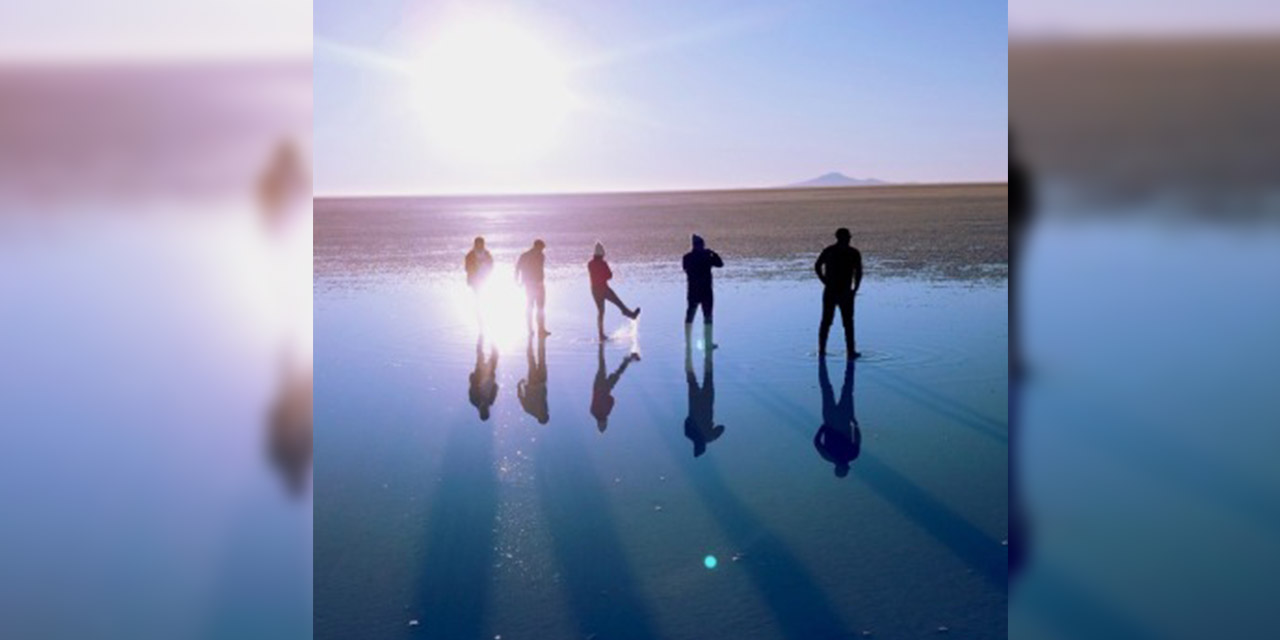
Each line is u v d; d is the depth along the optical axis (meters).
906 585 5.61
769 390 11.14
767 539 6.42
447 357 13.98
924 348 13.72
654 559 6.14
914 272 24.59
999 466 7.94
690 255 14.72
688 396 10.95
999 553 6.03
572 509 7.14
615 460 8.44
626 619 5.30
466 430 9.61
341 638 5.09
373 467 8.31
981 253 30.67
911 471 7.88
